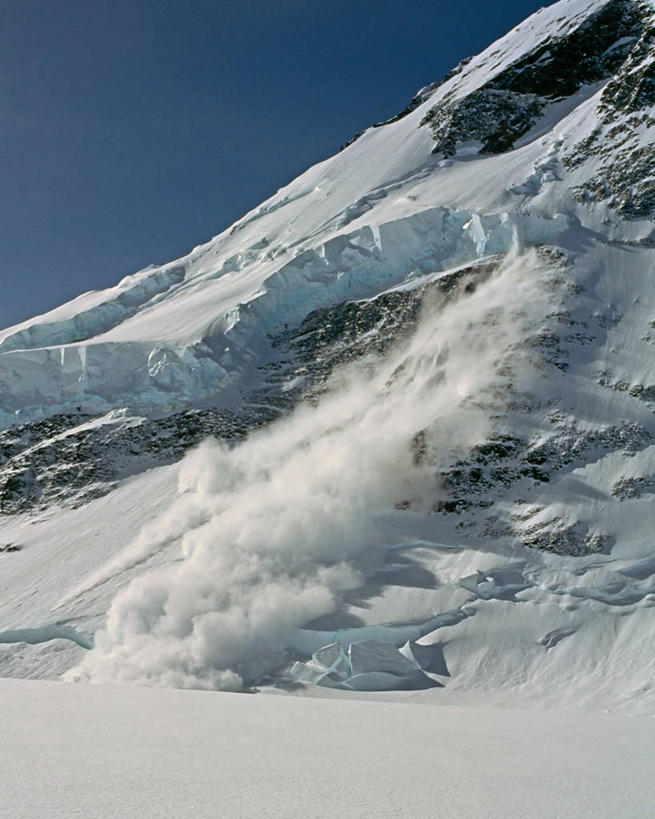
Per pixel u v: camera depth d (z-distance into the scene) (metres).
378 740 10.58
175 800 5.77
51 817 5.01
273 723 12.41
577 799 6.63
